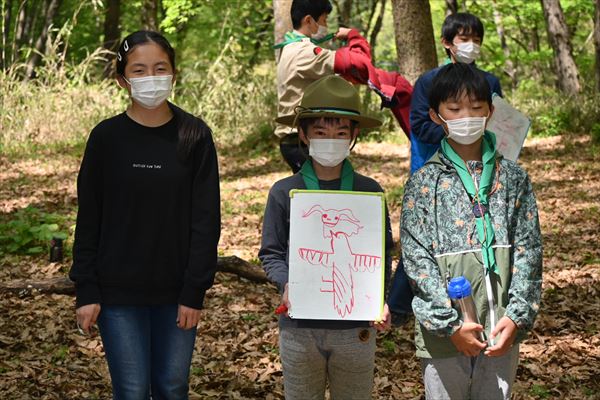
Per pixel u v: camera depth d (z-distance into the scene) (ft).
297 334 11.48
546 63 100.53
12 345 20.74
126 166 12.01
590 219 35.27
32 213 36.70
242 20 90.48
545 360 19.33
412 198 11.28
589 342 20.53
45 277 27.02
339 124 11.45
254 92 63.57
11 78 63.36
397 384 18.21
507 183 11.18
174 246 12.17
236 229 34.65
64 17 99.40
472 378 11.18
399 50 48.96
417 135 16.62
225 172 50.90
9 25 91.35
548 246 30.91
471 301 10.68
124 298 12.07
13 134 60.29
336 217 11.33
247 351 20.31
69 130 61.87
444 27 18.07
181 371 12.33
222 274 27.07
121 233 12.03
